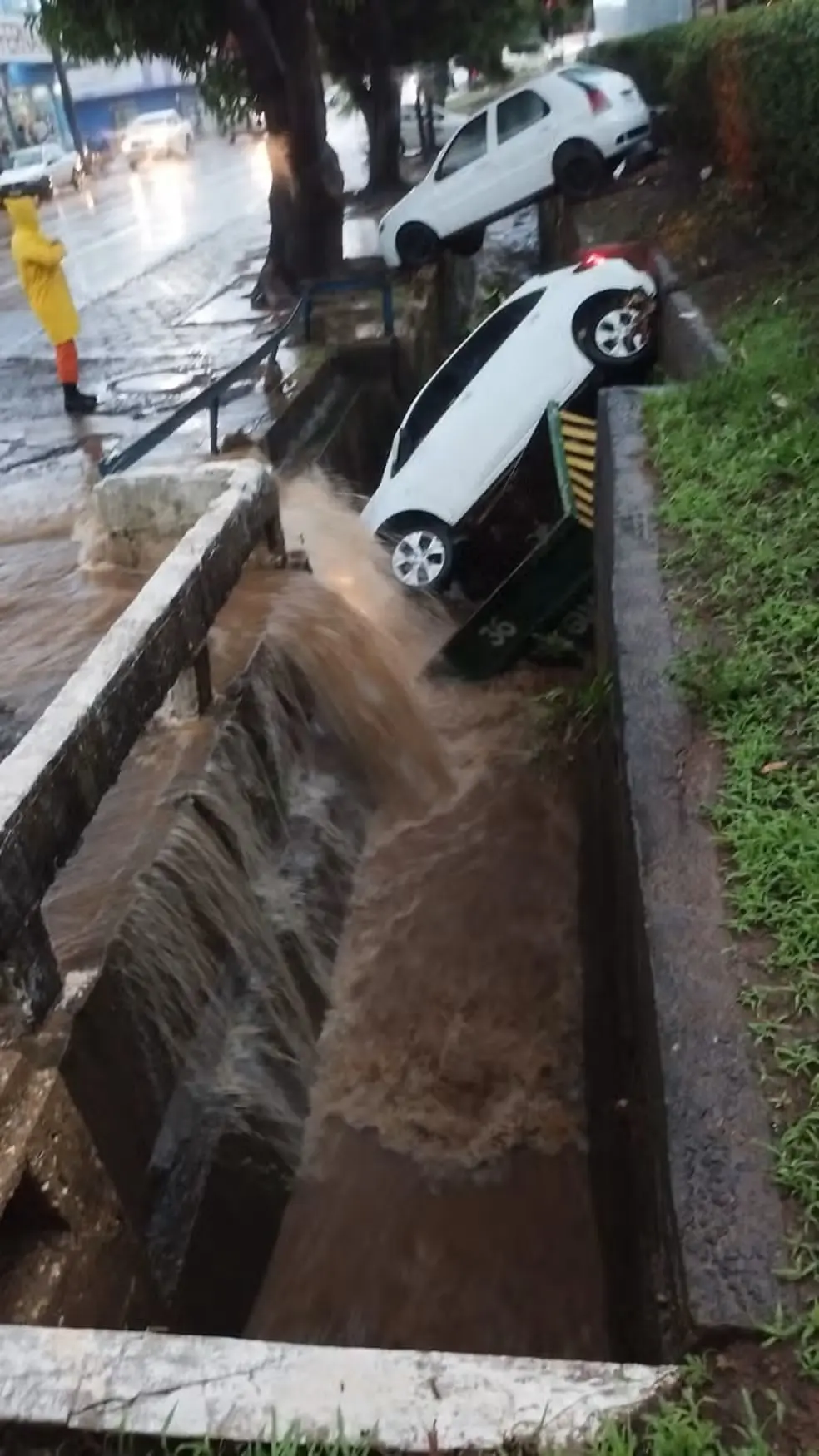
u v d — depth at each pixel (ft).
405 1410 6.48
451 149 53.98
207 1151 12.96
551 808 21.16
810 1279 7.02
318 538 29.22
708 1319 6.87
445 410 31.22
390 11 74.28
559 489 26.21
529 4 78.54
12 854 10.11
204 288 57.00
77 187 112.37
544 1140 15.24
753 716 11.91
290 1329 13.30
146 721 13.29
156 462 31.12
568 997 17.25
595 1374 6.68
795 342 21.49
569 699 23.02
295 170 50.16
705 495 16.90
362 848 20.12
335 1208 14.60
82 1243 10.06
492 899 19.17
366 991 17.63
